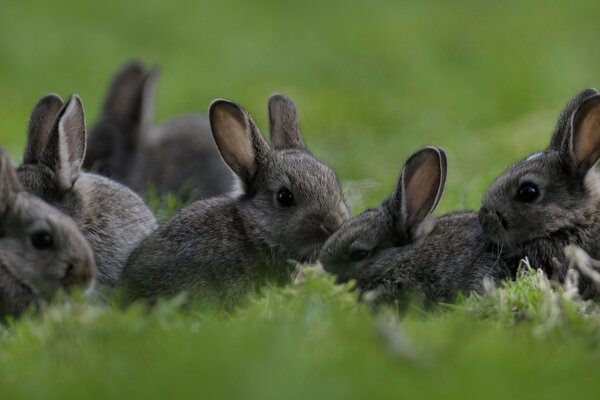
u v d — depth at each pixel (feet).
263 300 40.32
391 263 46.96
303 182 49.24
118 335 36.47
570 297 39.75
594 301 42.78
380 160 74.08
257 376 32.35
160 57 117.91
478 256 46.96
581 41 111.24
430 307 45.60
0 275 44.21
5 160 44.37
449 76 102.47
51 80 108.27
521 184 47.96
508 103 91.09
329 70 109.81
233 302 47.26
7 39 119.96
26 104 97.66
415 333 36.68
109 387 32.63
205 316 40.78
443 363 33.50
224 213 49.47
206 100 101.14
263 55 117.70
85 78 109.09
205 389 31.83
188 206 50.93
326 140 83.10
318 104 91.56
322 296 39.60
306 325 36.83
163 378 32.73
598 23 119.96
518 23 122.62
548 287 41.11
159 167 77.30
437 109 90.48
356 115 88.63
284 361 33.27
